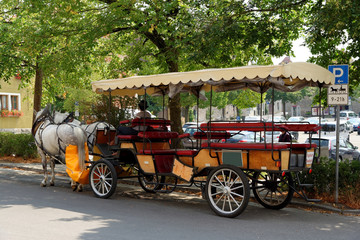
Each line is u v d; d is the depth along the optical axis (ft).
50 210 27.53
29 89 84.69
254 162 25.98
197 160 28.68
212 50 37.63
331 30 32.55
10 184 39.70
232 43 41.29
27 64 62.95
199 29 38.60
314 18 34.24
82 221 24.54
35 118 39.60
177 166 29.60
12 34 53.93
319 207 30.22
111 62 54.19
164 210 28.63
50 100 83.30
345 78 31.09
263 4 40.81
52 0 44.01
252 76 25.41
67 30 46.26
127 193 35.88
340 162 32.81
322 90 38.93
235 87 33.37
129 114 48.88
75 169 34.71
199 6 40.57
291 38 43.14
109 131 34.91
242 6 38.58
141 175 33.81
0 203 29.76
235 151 26.61
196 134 28.99
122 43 49.16
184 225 24.14
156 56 47.52
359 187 31.53
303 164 28.09
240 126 26.43
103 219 25.22
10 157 60.80
